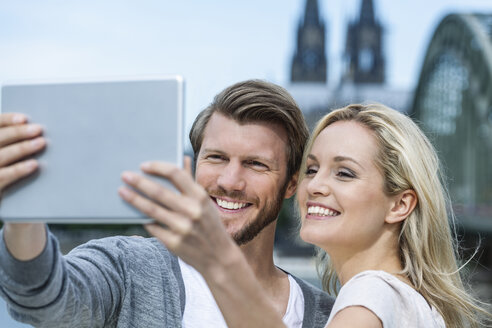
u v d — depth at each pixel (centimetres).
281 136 224
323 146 205
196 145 235
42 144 119
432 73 5928
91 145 119
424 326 176
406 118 213
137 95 119
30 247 132
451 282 208
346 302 167
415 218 207
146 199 113
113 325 194
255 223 222
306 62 10900
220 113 222
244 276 123
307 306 226
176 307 199
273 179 223
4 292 138
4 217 120
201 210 112
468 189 5022
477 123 4991
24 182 120
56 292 139
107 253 197
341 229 197
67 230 2642
